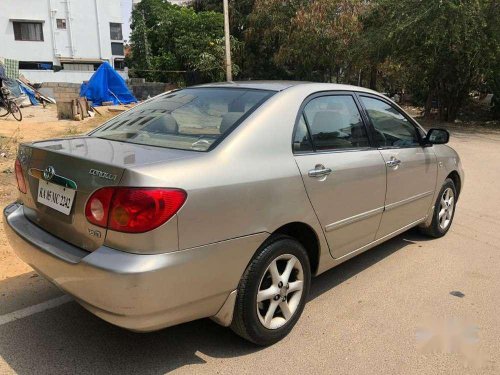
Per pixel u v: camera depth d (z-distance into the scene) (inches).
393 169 162.7
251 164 114.0
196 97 145.0
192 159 106.3
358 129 153.9
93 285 97.8
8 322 133.6
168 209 96.5
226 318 113.7
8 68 954.7
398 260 186.2
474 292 158.7
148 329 99.7
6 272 164.7
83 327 132.2
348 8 976.9
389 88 1359.5
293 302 129.7
